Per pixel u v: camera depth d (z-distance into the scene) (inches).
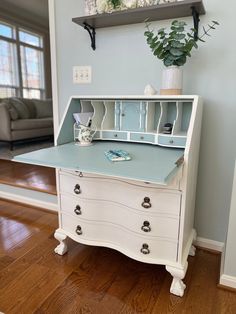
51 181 99.0
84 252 64.6
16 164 128.9
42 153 50.6
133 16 58.1
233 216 49.6
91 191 53.3
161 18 59.2
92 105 63.0
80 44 70.4
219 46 56.1
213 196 63.6
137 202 49.3
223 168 61.2
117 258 62.4
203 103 59.6
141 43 63.2
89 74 71.2
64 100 76.4
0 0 198.8
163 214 48.1
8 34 227.1
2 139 160.4
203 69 58.4
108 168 40.4
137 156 48.2
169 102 58.7
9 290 51.8
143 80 64.9
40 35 259.0
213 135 60.6
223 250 61.4
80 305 48.3
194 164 53.7
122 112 60.9
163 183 35.3
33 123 172.2
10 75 235.1
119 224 52.9
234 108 57.4
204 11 54.8
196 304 48.6
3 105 156.8
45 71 270.4
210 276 56.2
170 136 53.2
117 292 51.6
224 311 47.0
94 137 62.6
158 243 49.8
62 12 70.6
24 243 68.3
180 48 52.6
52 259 61.8
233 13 53.7
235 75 55.9
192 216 61.2
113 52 66.9
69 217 58.4
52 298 49.8
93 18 59.7
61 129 59.5
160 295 50.9
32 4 205.9
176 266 49.4
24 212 86.4
